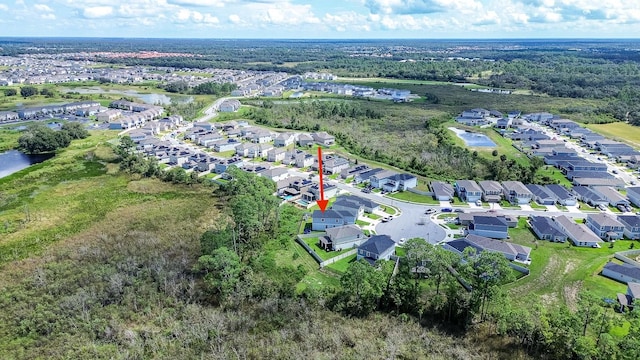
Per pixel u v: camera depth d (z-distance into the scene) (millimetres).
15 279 82375
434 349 63469
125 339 66000
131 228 105125
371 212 117688
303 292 78000
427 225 110000
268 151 167750
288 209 117688
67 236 101812
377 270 74188
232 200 118688
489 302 69312
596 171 151125
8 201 125938
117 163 160125
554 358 61094
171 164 160250
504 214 116875
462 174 151125
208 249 86250
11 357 61750
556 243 100500
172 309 73000
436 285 75625
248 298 76500
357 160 163375
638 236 103062
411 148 180375
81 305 72500
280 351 62469
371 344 63625
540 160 161125
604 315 61594
